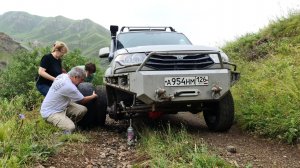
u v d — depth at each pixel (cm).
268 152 356
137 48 412
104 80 475
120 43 494
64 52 505
